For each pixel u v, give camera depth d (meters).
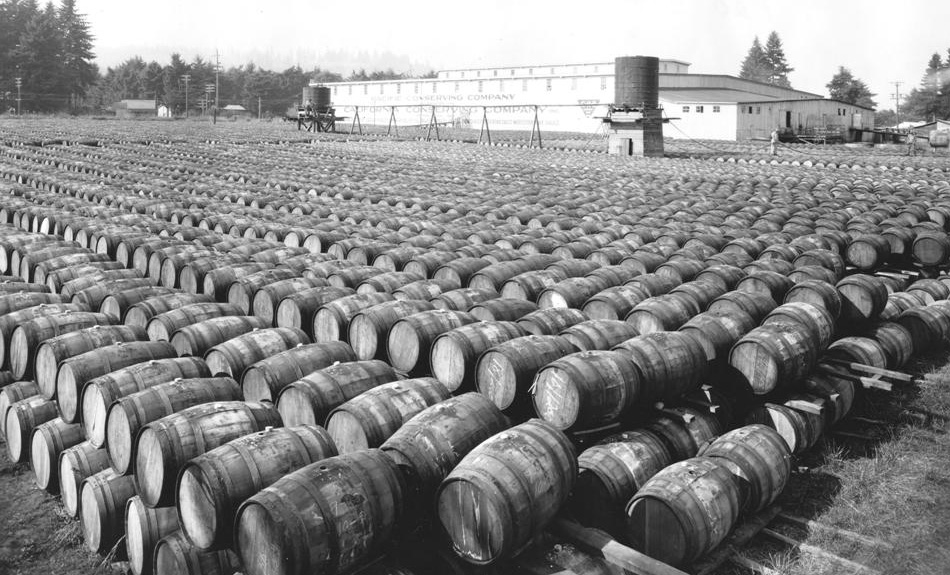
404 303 15.88
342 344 13.76
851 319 16.61
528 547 9.37
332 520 8.18
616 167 54.03
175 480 9.58
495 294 17.39
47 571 10.23
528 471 8.92
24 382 13.93
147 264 22.47
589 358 11.49
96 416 11.36
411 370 14.22
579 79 116.00
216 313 16.16
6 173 44.91
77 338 13.45
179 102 188.25
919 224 24.53
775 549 10.30
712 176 45.41
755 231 25.22
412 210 31.47
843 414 13.64
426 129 120.31
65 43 161.00
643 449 10.77
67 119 121.31
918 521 10.68
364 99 144.88
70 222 26.50
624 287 17.22
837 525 10.73
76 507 11.19
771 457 10.55
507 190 38.06
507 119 124.81
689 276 19.36
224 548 8.98
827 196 33.56
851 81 178.88
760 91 133.00
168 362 12.28
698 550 9.23
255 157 60.94
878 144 96.06
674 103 104.19
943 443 13.06
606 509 10.27
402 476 9.12
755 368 12.82
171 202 32.91
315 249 24.98
